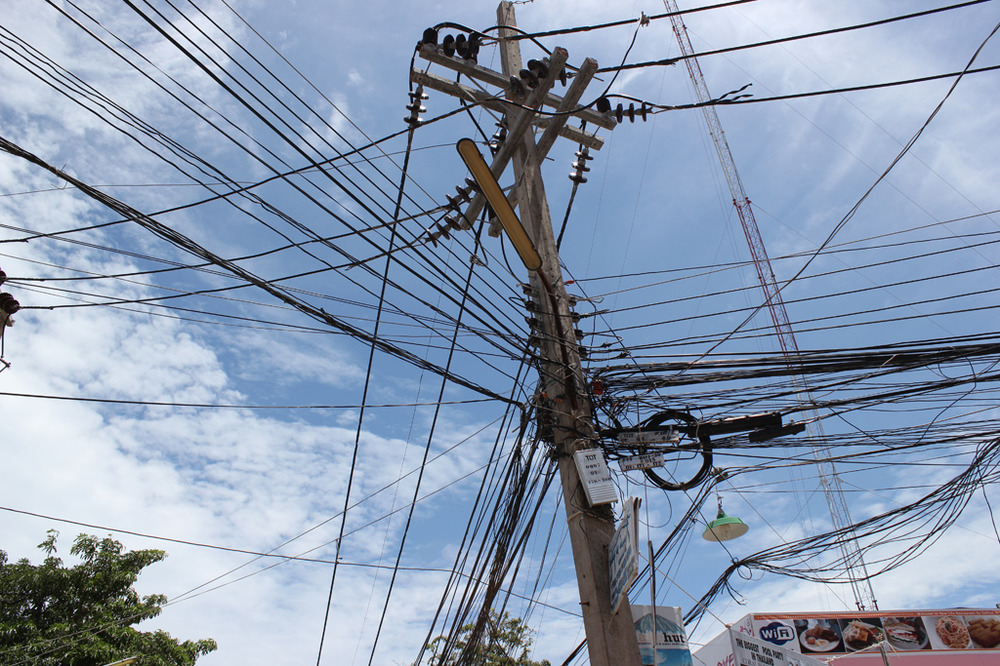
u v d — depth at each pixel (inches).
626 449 304.5
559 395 268.1
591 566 232.4
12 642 507.5
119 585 581.0
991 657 592.1
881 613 628.7
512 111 323.0
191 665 573.9
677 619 303.0
